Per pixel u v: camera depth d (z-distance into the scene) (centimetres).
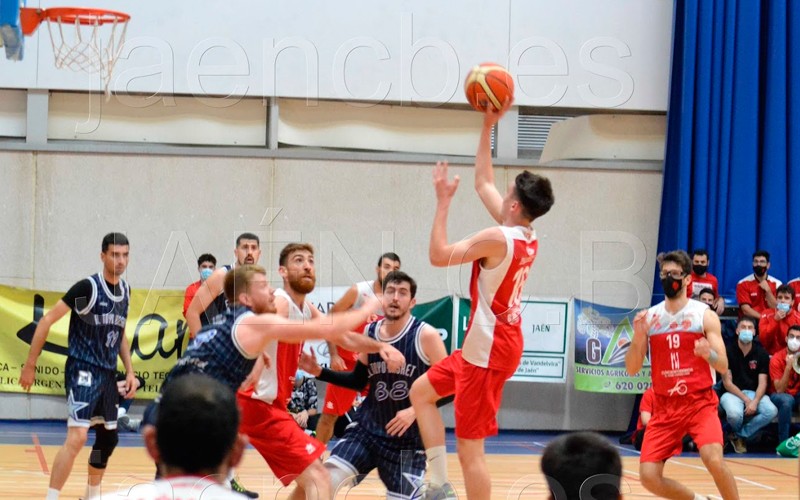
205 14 1994
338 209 2023
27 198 1967
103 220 1978
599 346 2002
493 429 859
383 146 2061
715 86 2073
